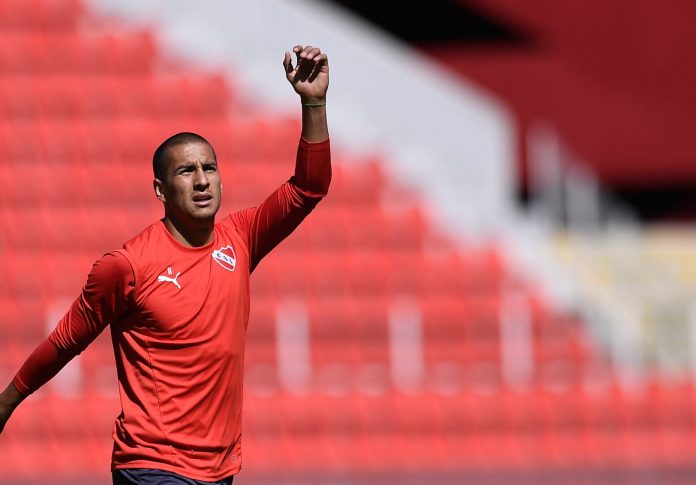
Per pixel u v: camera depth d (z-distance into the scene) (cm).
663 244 6838
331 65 6253
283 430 4944
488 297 5550
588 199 7000
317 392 5091
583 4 7706
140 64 6369
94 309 1834
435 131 6150
